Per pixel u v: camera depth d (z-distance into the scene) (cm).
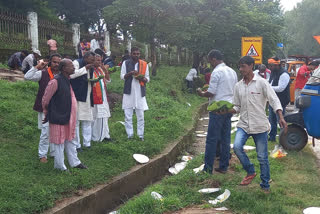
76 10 2402
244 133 445
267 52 2006
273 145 685
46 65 497
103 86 601
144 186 542
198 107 1237
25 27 1235
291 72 1491
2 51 1118
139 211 409
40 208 364
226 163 530
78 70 538
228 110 457
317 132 615
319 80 617
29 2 1698
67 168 479
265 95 436
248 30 1784
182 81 1683
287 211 387
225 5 1773
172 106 1052
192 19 1510
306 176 505
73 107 466
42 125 489
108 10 1463
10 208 349
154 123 789
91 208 420
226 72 505
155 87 1285
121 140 640
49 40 1281
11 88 791
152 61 1580
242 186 470
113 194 466
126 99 643
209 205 421
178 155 695
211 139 509
